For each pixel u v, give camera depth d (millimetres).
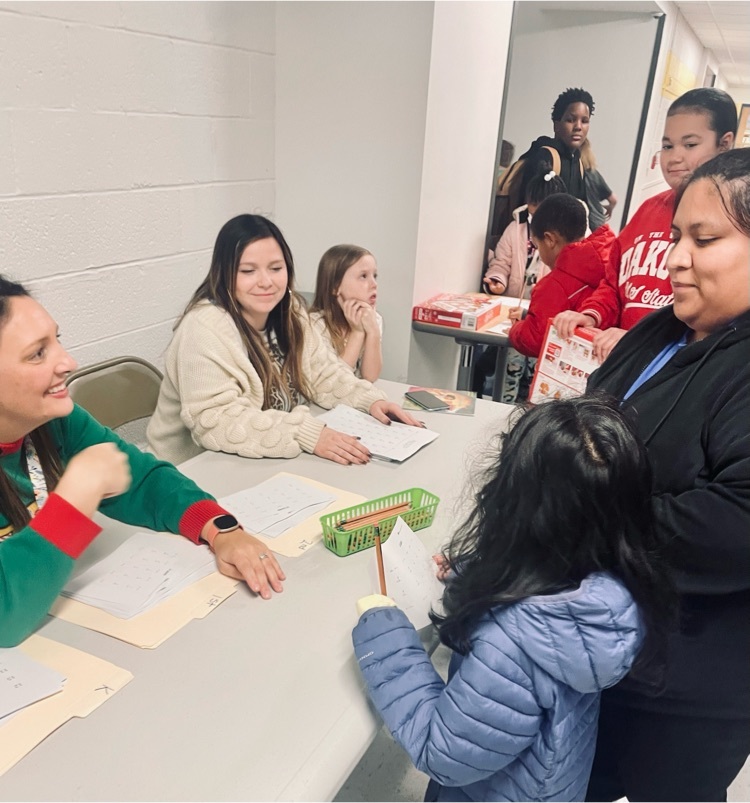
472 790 832
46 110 1633
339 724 780
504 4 2809
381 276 2574
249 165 2428
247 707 795
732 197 861
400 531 1066
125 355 1967
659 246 1922
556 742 714
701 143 2037
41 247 1698
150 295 2074
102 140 1800
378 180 2445
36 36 1571
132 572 1033
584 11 2906
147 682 824
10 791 673
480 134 2861
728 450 834
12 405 906
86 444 1168
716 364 904
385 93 2334
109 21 1746
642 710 973
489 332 2549
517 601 709
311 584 1039
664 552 816
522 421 762
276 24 2404
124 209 1915
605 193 3143
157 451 1731
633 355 1126
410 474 1442
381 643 824
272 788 693
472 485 875
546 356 2029
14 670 822
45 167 1661
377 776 1513
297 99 2469
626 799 1060
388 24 2254
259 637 916
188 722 768
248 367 1580
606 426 718
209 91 2152
